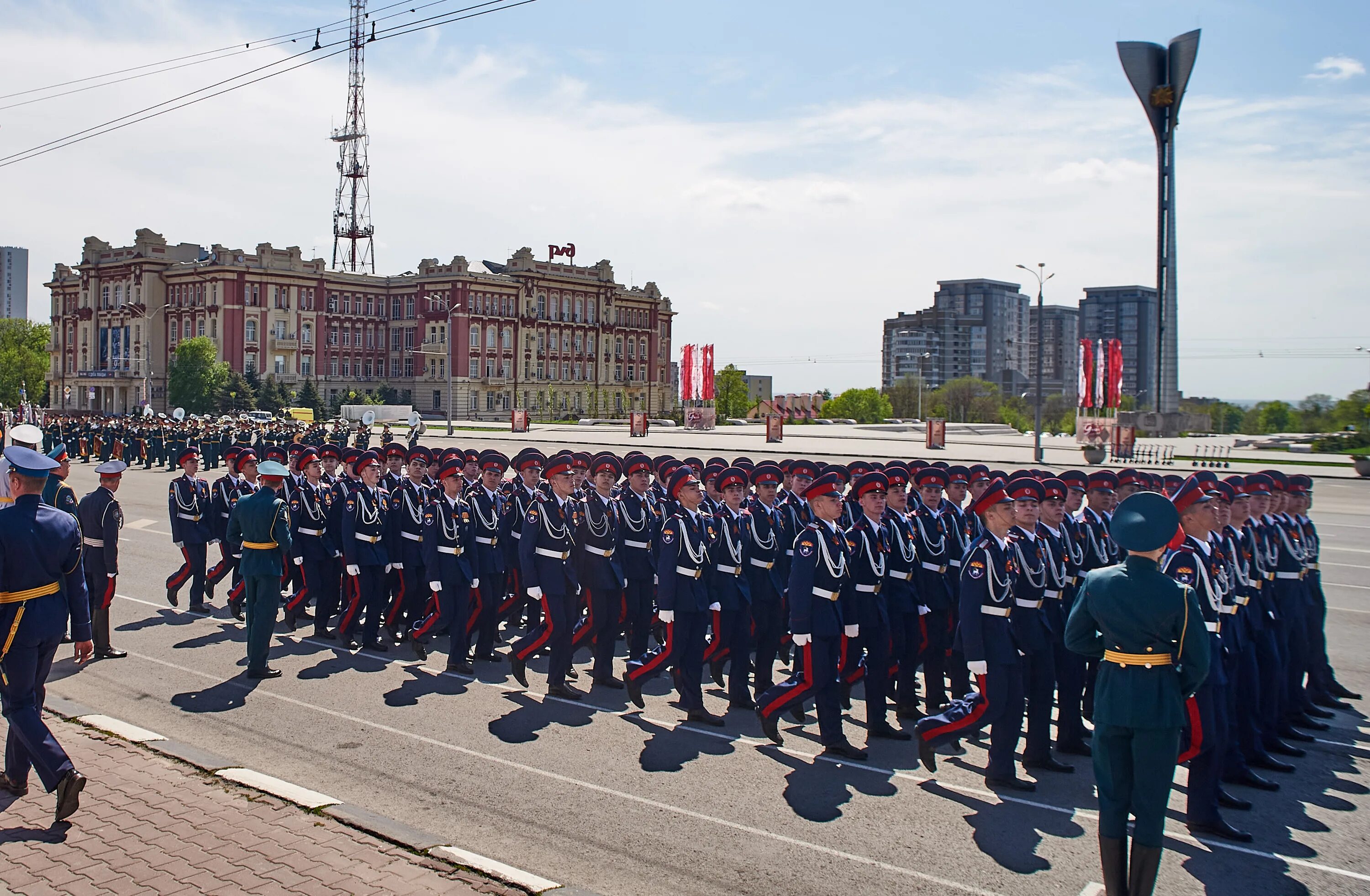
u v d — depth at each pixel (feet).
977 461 158.20
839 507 29.50
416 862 20.97
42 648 23.98
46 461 24.11
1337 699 35.09
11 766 24.39
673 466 45.52
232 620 46.68
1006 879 21.08
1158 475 36.40
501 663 39.50
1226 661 26.78
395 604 41.91
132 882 19.72
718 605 33.22
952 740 26.53
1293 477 33.45
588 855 22.04
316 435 162.09
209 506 47.83
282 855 21.09
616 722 31.94
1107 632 20.47
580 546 35.53
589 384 392.68
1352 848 23.04
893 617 32.32
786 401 377.30
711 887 20.56
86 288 366.43
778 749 29.60
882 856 22.13
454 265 343.87
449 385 262.06
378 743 29.27
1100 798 20.40
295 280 335.26
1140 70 265.13
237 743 29.25
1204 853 22.79
